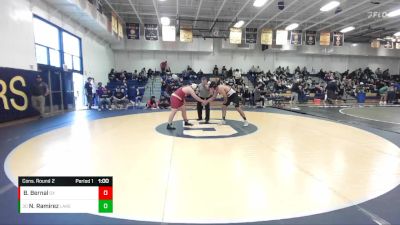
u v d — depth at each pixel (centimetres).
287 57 2516
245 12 1705
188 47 2250
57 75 1134
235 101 727
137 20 1941
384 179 327
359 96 1952
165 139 551
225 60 2419
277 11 1670
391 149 480
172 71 2353
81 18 1273
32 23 916
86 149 466
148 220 228
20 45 849
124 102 1420
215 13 1734
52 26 1095
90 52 1562
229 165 378
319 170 360
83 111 1159
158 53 2316
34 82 907
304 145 506
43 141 532
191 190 290
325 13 1662
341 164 387
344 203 261
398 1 1379
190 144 507
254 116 976
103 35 1706
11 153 439
